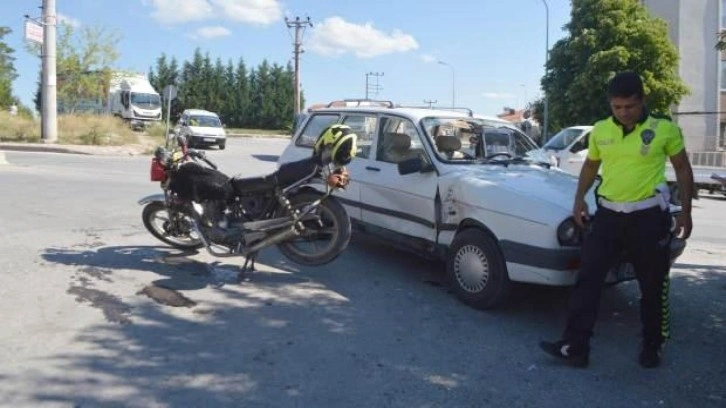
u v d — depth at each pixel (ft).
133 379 13.29
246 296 18.94
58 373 13.39
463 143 21.99
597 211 14.96
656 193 14.39
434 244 20.16
